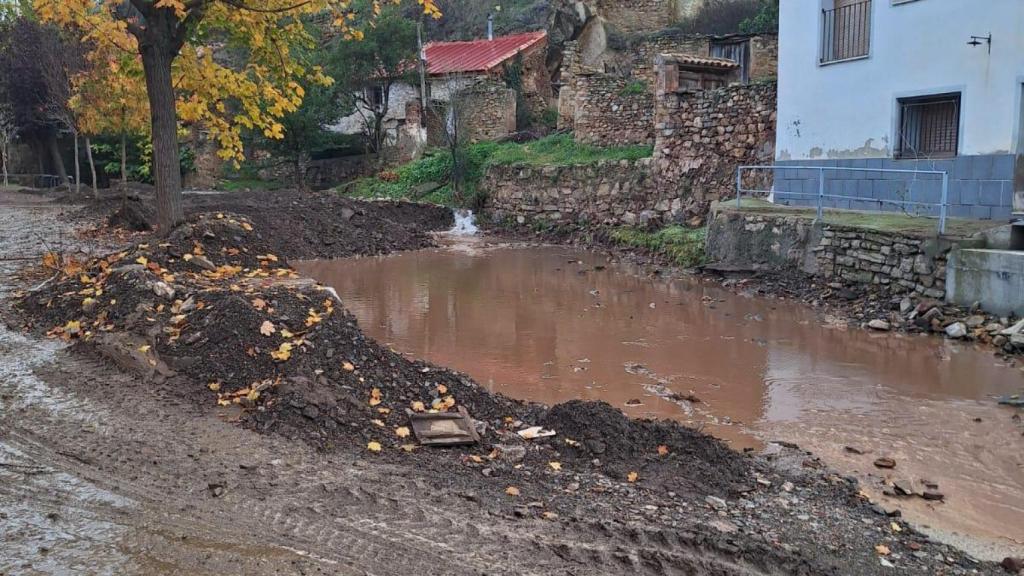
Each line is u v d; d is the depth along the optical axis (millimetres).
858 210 13727
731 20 26797
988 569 3992
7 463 4352
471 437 5191
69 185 27859
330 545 3662
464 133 25359
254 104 11547
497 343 9172
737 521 4328
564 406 5652
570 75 24891
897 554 4074
